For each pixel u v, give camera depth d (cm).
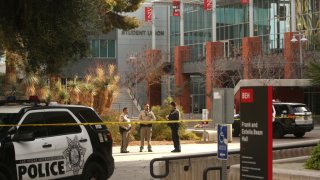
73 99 5544
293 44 9094
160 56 11919
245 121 1236
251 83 7281
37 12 2623
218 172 1908
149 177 2634
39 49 2788
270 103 1189
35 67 2909
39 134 1920
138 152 4031
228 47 11156
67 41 2739
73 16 2677
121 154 3884
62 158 1962
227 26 11569
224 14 11669
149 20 12456
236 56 10119
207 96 10156
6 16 2688
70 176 1989
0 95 4200
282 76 9044
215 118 1471
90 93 5666
